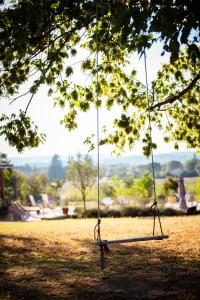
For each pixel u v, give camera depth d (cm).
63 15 899
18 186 4847
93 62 1024
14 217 2678
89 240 1131
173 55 548
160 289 630
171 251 926
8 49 898
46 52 1037
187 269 750
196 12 526
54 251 993
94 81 1041
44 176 5791
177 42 543
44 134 938
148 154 1011
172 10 537
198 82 1075
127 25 533
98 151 712
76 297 610
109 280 702
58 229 1394
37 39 877
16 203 3155
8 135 912
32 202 4147
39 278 730
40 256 937
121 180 5359
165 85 1098
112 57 1038
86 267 811
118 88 1084
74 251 988
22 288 667
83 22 867
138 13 535
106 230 1330
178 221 1530
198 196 3500
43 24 863
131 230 1302
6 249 1019
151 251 941
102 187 5203
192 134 1122
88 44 1014
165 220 1619
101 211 2317
